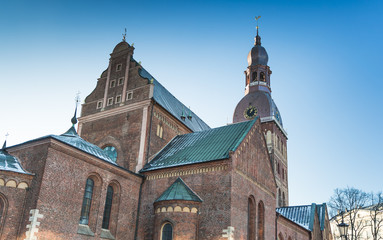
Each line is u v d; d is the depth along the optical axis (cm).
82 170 2961
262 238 3528
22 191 2656
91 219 3017
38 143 2805
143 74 4441
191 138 4116
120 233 3212
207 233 3025
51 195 2669
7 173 2631
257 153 3747
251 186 3459
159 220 3125
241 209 3175
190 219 3061
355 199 6400
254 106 7625
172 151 3928
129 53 4522
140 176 3559
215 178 3180
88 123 4431
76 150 2925
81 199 2906
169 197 3131
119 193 3303
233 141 3506
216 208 3069
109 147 4134
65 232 2716
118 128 4141
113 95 4391
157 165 3662
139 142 3878
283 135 7994
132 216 3381
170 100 4803
